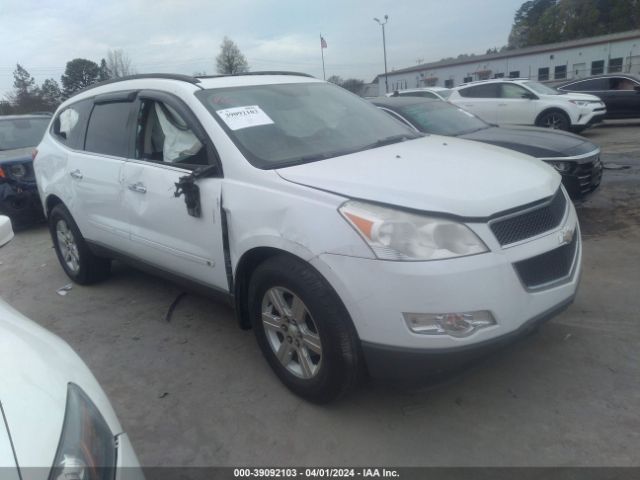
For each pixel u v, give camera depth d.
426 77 50.81
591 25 62.97
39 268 5.95
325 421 2.92
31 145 8.19
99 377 3.56
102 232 4.41
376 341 2.53
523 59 45.28
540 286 2.66
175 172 3.50
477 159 3.20
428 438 2.74
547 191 2.84
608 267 4.64
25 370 1.73
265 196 2.91
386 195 2.59
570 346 3.45
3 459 1.39
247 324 3.40
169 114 3.68
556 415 2.84
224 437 2.88
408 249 2.42
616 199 6.64
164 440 2.89
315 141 3.47
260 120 3.46
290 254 2.83
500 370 3.26
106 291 5.05
